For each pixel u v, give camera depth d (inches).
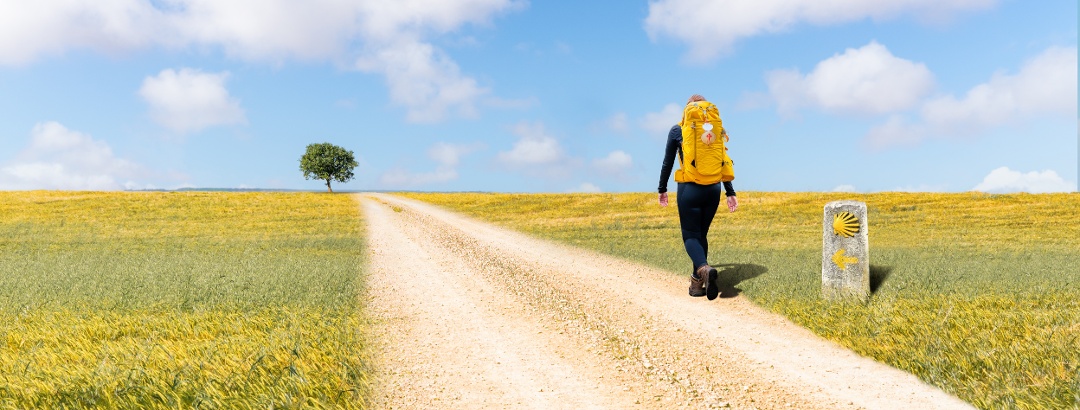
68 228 934.4
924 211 910.4
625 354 211.6
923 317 242.1
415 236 670.5
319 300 298.2
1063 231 671.1
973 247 540.7
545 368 195.3
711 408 160.2
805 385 177.0
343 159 3065.9
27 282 374.0
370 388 168.9
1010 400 149.6
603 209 1163.9
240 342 213.2
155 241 737.6
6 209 1272.1
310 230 853.2
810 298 288.2
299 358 186.7
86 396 155.4
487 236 680.4
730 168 297.1
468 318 266.8
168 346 208.5
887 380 178.9
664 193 315.6
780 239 639.8
